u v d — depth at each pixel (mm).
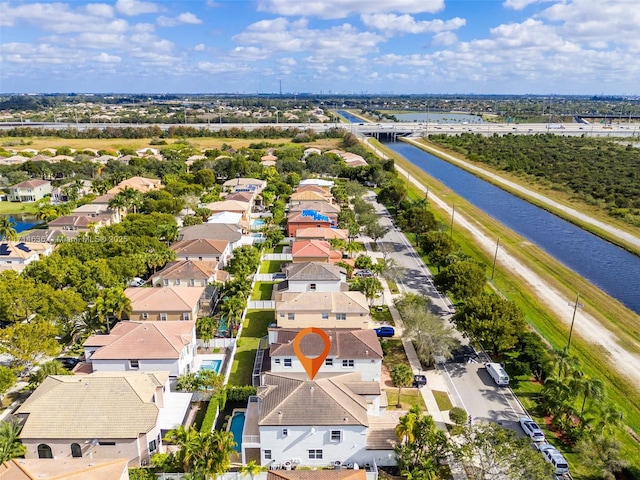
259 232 126688
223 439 44188
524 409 59188
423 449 47719
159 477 46219
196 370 66938
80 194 163250
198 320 72188
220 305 81375
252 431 51031
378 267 91812
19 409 50000
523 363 66188
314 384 51688
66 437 47781
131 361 60812
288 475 43500
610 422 52344
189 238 108375
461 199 173500
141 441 48500
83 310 73562
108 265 85625
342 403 50188
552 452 49750
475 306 70000
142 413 49562
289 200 149375
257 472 45656
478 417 57375
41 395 50938
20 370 62625
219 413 57812
